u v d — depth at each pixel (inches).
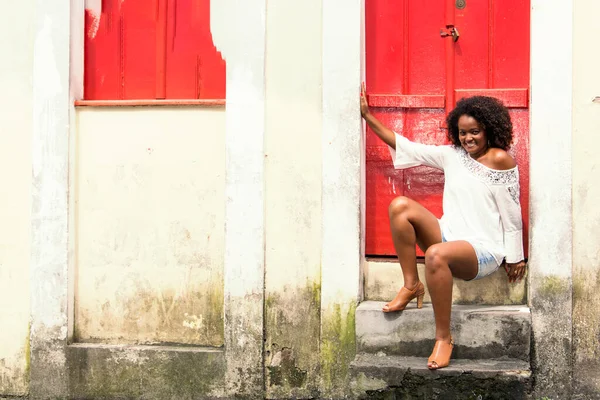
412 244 158.6
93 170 179.0
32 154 177.9
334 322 167.3
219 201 174.4
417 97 176.4
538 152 160.1
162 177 176.6
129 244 178.2
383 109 178.1
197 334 176.6
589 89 158.7
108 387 175.3
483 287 167.9
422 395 152.6
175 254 176.7
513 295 166.7
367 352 163.2
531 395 159.9
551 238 159.6
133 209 177.9
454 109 160.6
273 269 170.7
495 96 172.1
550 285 159.8
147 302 178.2
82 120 179.2
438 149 163.6
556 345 159.8
